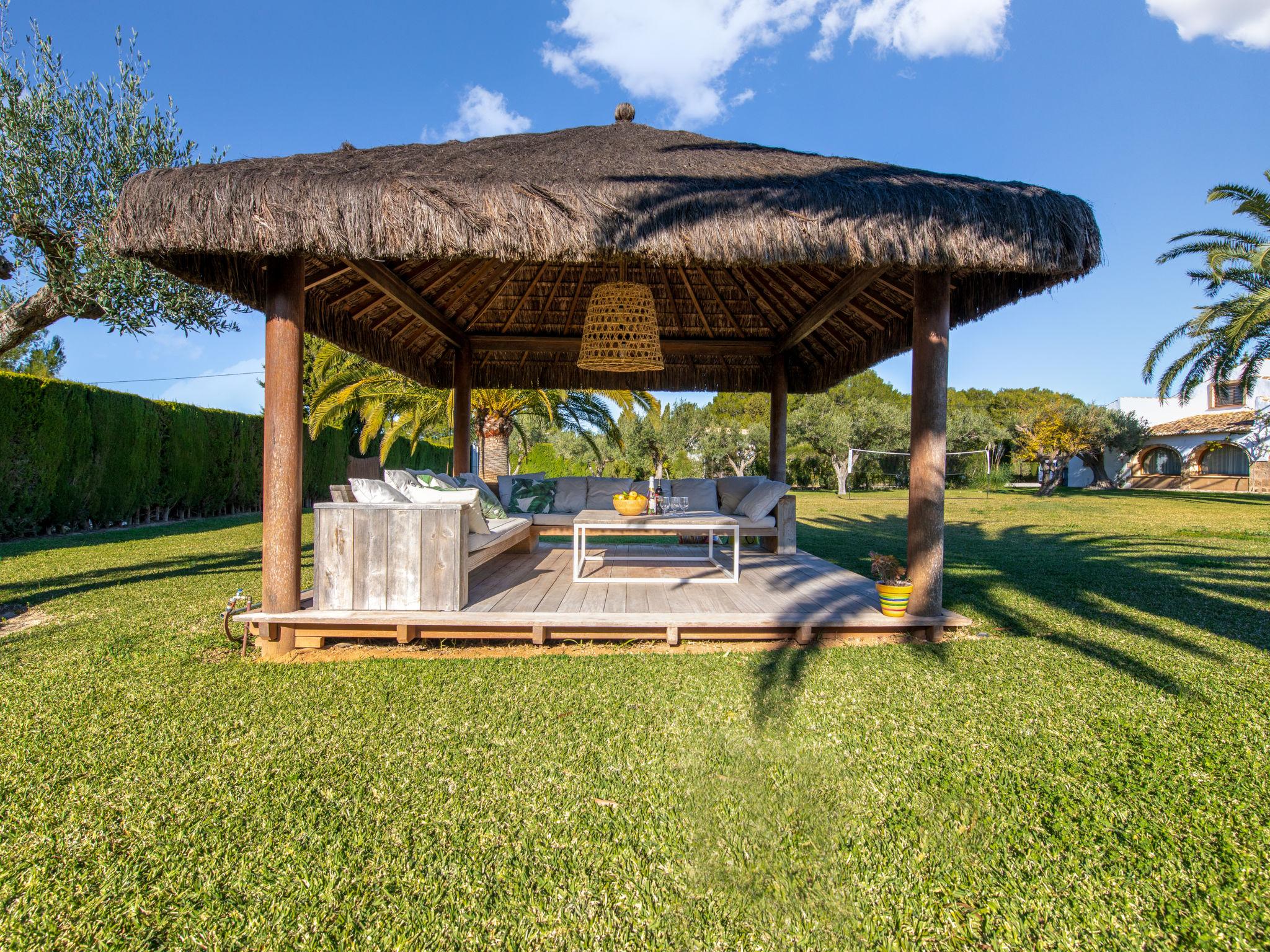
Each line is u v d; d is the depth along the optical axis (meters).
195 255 3.45
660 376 7.77
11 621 4.54
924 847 1.92
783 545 6.70
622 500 5.31
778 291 6.41
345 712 2.89
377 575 3.84
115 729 2.70
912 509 4.05
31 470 9.16
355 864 1.83
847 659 3.64
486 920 1.63
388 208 3.15
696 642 3.96
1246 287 13.35
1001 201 3.38
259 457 14.70
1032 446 22.53
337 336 5.21
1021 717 2.84
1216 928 1.60
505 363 7.73
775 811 2.11
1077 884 1.76
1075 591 5.58
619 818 2.07
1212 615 4.69
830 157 4.41
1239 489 23.11
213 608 4.86
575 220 3.20
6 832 1.97
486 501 5.89
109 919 1.62
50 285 5.42
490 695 3.08
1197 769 2.38
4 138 5.20
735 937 1.57
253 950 1.53
